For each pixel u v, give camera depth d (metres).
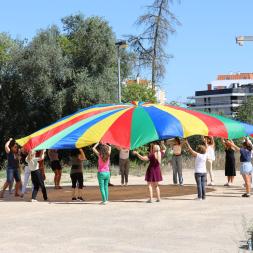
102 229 10.35
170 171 28.83
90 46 39.06
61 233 9.98
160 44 47.41
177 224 10.77
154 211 12.77
